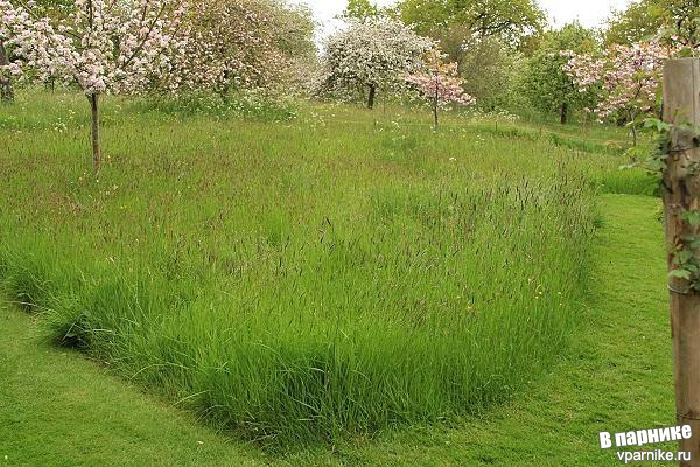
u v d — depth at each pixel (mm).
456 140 13750
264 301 4438
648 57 14461
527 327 4734
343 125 15078
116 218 6535
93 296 4906
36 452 3529
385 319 4223
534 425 3904
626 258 7324
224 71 16922
